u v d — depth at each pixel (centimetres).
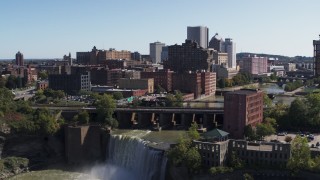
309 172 16038
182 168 17425
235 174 16675
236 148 17412
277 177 16438
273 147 16675
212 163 17112
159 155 19462
